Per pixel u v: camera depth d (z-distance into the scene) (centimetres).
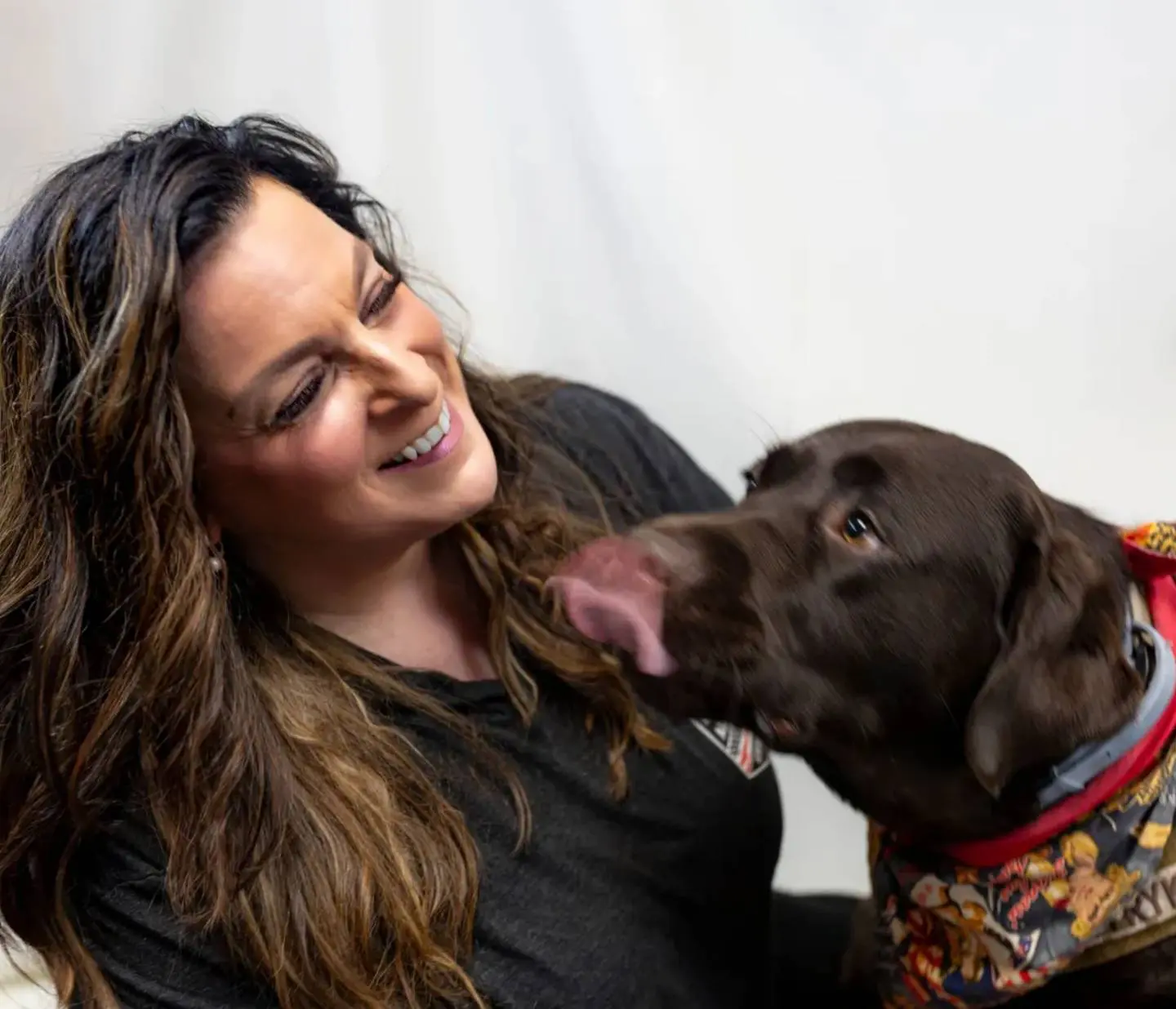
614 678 121
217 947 103
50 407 96
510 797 113
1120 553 109
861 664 103
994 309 162
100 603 102
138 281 87
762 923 130
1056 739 94
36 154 175
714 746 128
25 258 96
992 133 154
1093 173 152
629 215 169
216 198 91
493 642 119
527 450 131
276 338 92
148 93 173
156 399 90
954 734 104
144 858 105
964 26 151
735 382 174
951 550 100
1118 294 156
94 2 169
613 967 110
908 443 105
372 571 114
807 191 163
